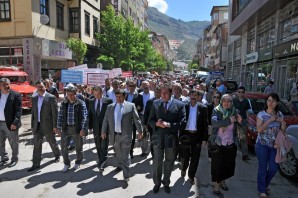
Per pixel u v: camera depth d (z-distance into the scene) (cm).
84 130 615
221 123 479
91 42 2711
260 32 2323
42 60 2088
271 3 1670
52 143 658
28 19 1884
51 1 2139
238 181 573
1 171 610
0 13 1925
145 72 3925
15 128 639
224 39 4944
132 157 715
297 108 911
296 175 562
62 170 610
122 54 2814
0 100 641
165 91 507
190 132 554
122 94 564
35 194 499
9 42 1936
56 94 1016
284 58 1686
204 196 502
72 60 2300
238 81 3297
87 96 911
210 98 947
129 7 4703
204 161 705
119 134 564
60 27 2312
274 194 515
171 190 525
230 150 495
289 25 1673
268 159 492
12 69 1546
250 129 767
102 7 3350
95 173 604
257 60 2209
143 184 550
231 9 3094
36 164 623
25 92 1380
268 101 480
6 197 487
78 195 497
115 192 511
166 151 512
